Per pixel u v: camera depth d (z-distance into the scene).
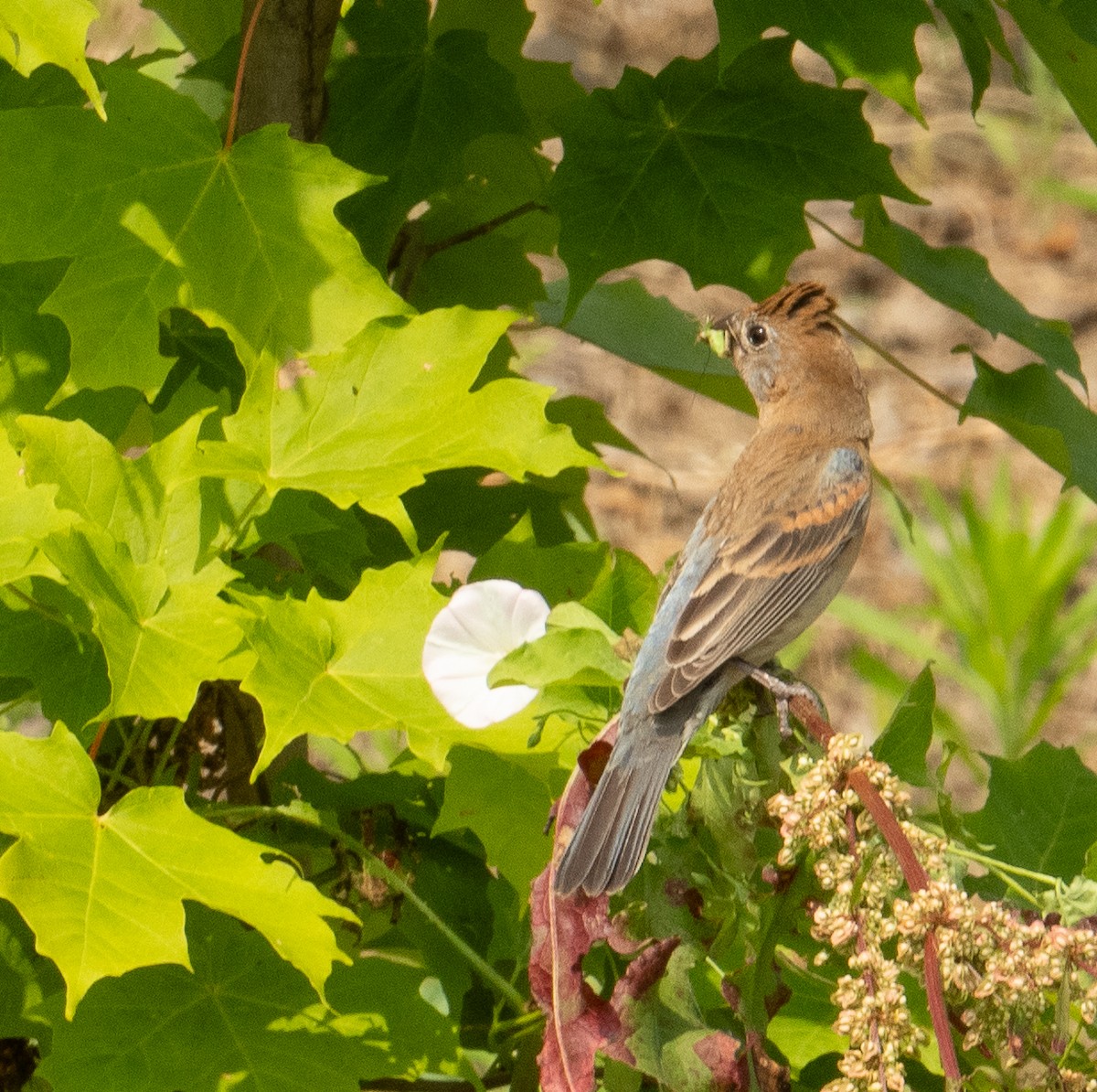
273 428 6.35
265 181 6.79
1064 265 25.17
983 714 19.23
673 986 5.56
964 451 22.36
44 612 6.07
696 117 7.95
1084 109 8.30
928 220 25.59
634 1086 5.85
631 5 26.16
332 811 7.04
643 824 5.71
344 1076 5.86
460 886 7.54
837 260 24.98
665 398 22.72
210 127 6.84
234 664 5.78
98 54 19.39
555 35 25.33
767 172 7.98
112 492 6.09
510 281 9.35
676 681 6.05
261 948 6.14
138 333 6.55
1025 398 8.62
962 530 21.16
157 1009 5.92
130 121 6.70
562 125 7.96
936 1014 4.77
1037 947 5.07
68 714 6.20
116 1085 5.70
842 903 4.99
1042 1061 5.27
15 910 6.28
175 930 5.05
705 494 21.36
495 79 8.23
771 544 7.35
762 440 7.95
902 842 4.95
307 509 6.45
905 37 7.29
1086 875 6.38
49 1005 5.88
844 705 19.45
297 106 8.10
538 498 8.73
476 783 6.41
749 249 8.02
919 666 19.81
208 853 5.26
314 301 6.70
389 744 10.80
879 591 20.55
